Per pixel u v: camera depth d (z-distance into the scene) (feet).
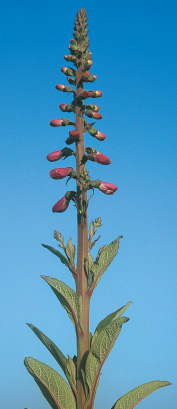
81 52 18.75
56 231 17.30
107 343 15.05
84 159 17.66
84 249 16.88
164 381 15.78
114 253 17.07
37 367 15.15
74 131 17.30
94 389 15.56
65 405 15.42
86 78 18.28
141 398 15.76
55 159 17.85
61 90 18.67
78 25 19.26
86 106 18.25
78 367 15.99
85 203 17.17
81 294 16.51
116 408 15.67
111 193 17.53
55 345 16.76
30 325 17.07
